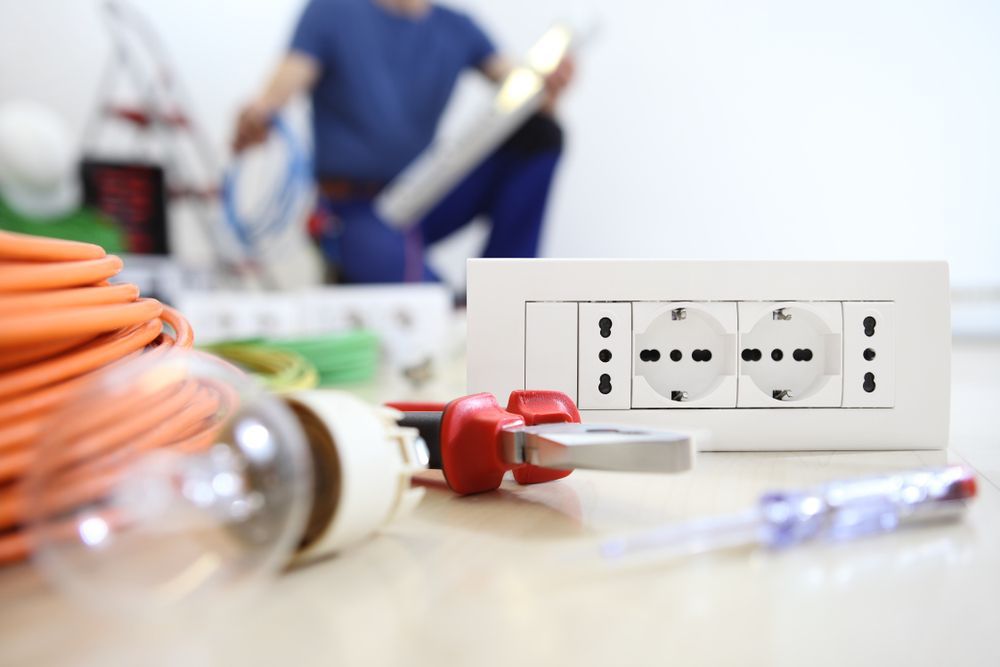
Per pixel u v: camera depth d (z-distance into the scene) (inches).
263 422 11.0
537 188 83.4
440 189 82.7
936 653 9.6
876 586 11.7
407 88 85.7
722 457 21.5
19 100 84.7
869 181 76.4
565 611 11.0
